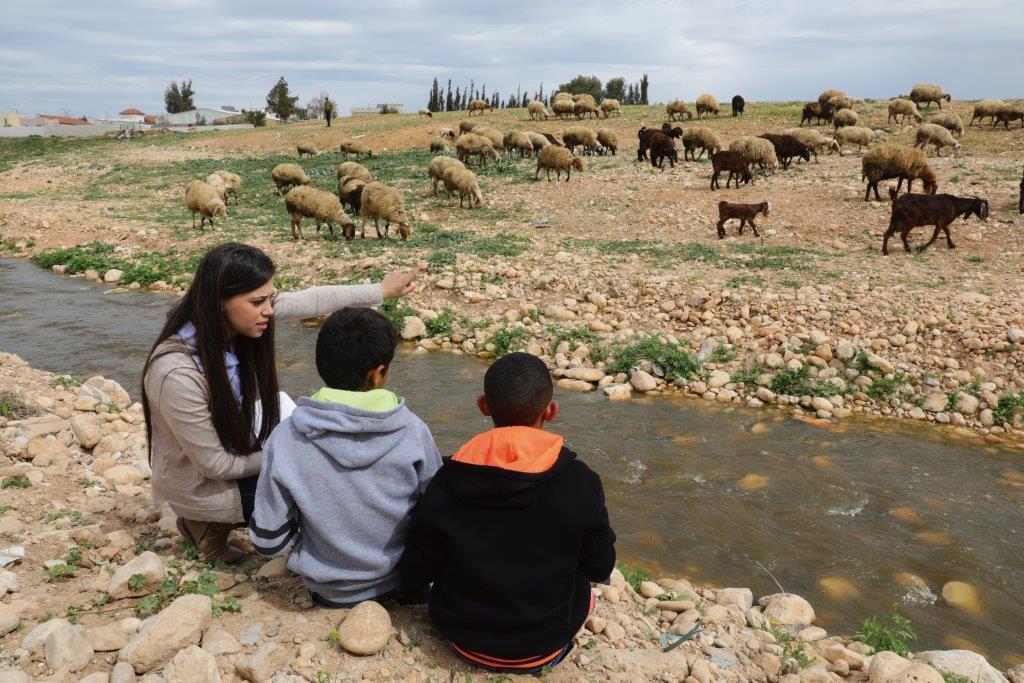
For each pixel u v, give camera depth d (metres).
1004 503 5.75
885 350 8.52
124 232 17.14
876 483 6.06
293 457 2.55
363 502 2.58
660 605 3.65
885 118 27.81
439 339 9.94
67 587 2.93
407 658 2.63
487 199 19.27
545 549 2.37
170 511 3.76
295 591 3.04
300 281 12.20
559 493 2.37
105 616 2.75
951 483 6.11
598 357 9.05
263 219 18.98
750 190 18.09
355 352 2.52
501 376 2.51
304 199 15.28
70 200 23.28
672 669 2.90
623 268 11.69
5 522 3.36
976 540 5.16
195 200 16.86
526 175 22.14
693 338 9.25
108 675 2.36
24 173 31.83
